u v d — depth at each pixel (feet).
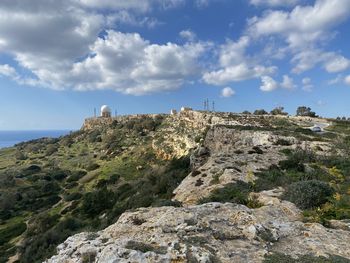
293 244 37.93
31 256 157.48
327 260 32.65
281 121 241.55
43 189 300.61
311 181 66.80
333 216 55.21
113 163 346.95
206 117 291.38
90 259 32.96
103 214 196.44
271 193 71.10
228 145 177.27
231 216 45.01
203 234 37.60
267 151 133.28
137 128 433.89
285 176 94.22
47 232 182.19
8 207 262.47
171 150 301.43
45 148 533.14
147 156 327.67
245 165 109.60
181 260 30.35
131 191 219.82
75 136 561.02
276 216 48.03
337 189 74.95
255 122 229.86
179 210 45.91
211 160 123.03
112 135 456.86
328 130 202.49
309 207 60.03
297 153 124.16
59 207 248.32
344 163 110.93
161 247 33.53
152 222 41.65
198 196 84.33
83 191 279.49
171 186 159.22
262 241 37.81
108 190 249.14
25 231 212.84
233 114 297.74
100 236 39.88
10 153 552.82
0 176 356.38
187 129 315.99
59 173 353.72
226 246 35.47
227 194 75.66
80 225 189.16
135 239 36.63
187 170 187.73
